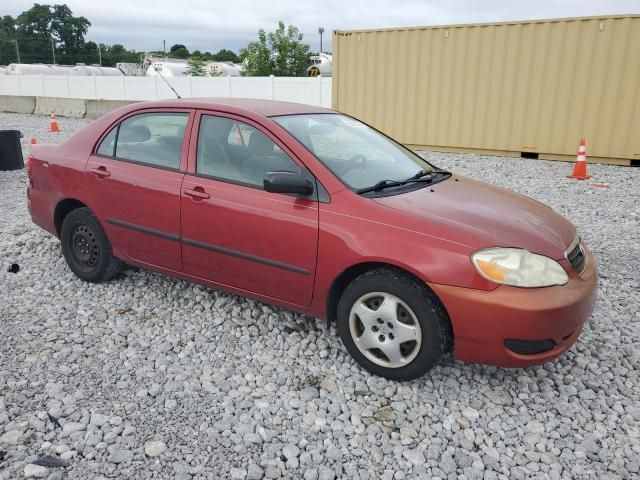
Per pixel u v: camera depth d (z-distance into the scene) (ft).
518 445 9.35
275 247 11.62
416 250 10.13
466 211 11.03
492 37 36.06
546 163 35.53
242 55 91.25
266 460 8.83
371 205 10.87
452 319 9.95
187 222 12.84
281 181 10.87
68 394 10.41
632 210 24.50
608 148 34.45
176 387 10.73
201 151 12.96
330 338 12.64
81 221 15.12
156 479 8.39
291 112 13.41
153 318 13.58
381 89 40.73
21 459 8.73
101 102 71.31
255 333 12.86
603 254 18.75
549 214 12.21
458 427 9.77
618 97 33.40
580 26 33.40
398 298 10.41
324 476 8.50
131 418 9.77
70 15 335.06
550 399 10.59
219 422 9.70
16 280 15.83
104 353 11.96
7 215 22.84
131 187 13.69
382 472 8.66
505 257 9.80
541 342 9.89
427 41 38.17
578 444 9.36
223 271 12.68
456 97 38.19
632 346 12.52
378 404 10.32
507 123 37.01
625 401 10.53
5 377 10.92
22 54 313.94
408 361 10.56
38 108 78.89
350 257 10.66
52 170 15.44
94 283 15.56
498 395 10.69
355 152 12.85
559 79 34.73
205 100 13.76
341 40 41.39
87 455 8.84
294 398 10.48
